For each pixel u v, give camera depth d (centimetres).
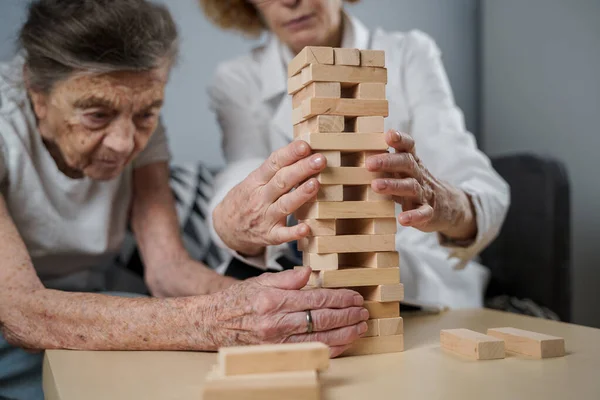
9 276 113
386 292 95
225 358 69
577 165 242
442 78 176
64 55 117
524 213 220
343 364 89
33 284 113
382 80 94
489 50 284
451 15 285
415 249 177
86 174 137
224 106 186
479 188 144
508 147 276
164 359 96
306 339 90
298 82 98
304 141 92
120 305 104
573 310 245
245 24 188
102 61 117
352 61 93
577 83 240
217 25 192
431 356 94
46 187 142
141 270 192
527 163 219
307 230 94
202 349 99
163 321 100
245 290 95
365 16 270
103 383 82
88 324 103
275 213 101
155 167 162
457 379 80
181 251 156
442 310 142
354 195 100
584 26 237
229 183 156
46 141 140
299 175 93
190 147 246
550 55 253
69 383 82
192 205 206
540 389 74
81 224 150
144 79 123
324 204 92
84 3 119
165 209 161
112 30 117
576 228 243
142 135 133
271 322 90
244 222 112
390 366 87
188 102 245
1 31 197
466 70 289
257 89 181
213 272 148
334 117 92
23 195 139
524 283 220
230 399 64
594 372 83
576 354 95
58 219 145
